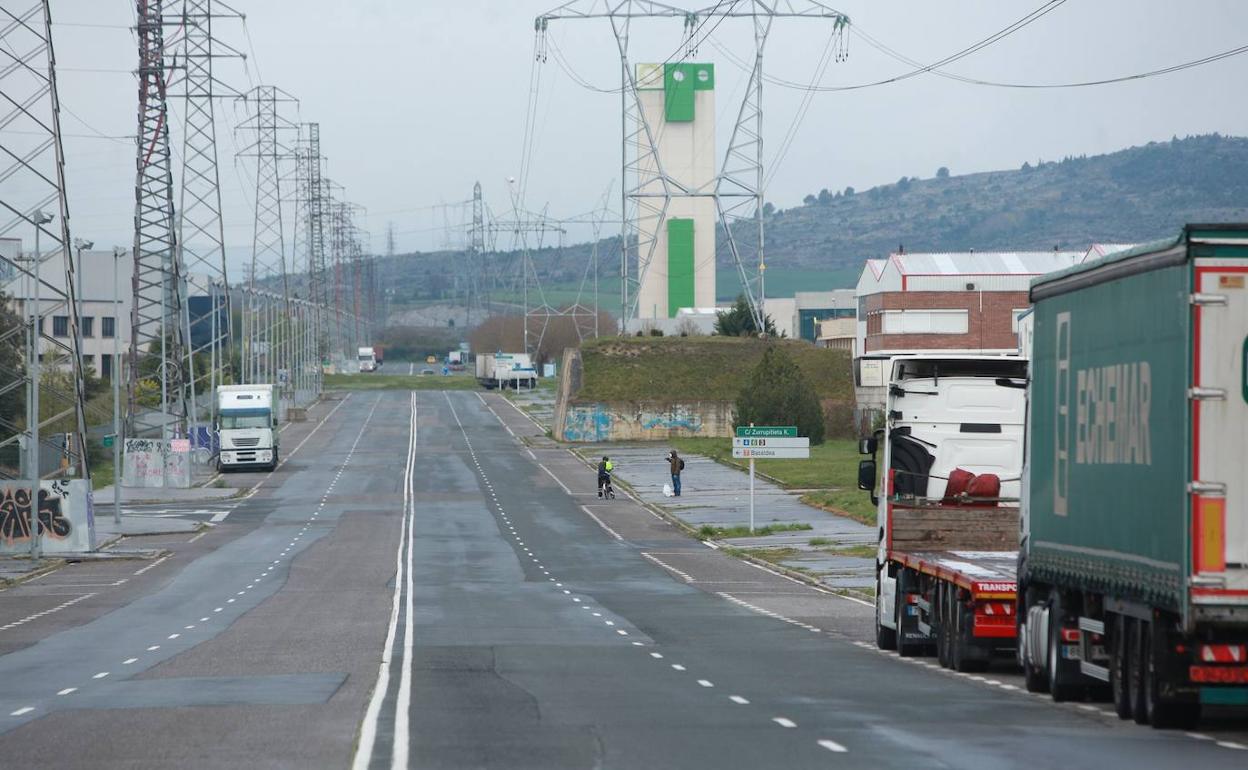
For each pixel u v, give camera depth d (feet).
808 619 218.18
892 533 175.94
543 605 237.45
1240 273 92.53
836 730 103.19
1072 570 116.37
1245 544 92.48
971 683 138.00
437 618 213.46
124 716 112.78
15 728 107.04
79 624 211.61
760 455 394.11
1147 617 101.55
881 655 169.99
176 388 619.67
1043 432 125.70
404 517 444.14
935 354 179.32
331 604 238.27
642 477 563.48
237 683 135.44
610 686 132.57
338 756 91.56
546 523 428.15
